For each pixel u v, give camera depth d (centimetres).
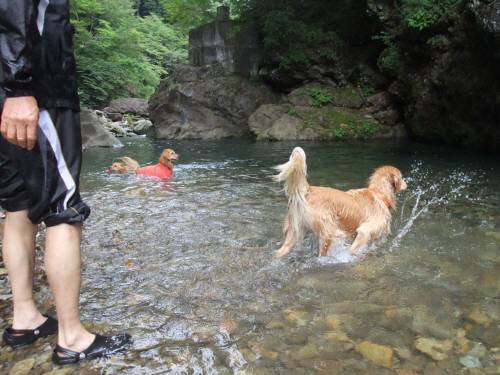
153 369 199
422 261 331
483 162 807
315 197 361
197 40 1805
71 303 206
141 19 4119
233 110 1630
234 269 321
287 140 1337
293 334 229
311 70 1605
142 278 304
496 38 781
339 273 313
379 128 1363
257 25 1736
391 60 1291
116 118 2309
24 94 180
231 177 712
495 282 289
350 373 195
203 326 238
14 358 209
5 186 211
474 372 195
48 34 194
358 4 1622
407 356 208
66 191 203
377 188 408
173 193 586
